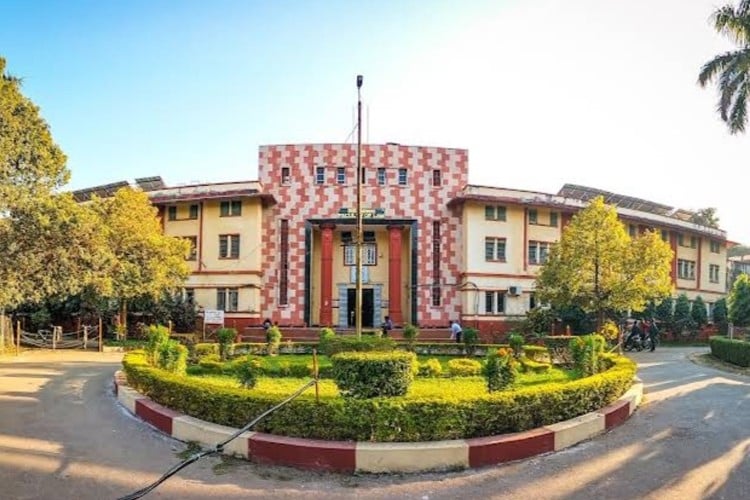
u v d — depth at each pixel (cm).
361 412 706
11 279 1797
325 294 3134
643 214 3603
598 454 736
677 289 3753
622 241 2259
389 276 3166
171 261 2528
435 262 3189
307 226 3183
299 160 3228
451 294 3159
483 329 3033
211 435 737
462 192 3169
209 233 3147
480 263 3086
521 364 1539
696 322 3466
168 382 884
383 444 682
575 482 626
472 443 689
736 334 3020
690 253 3925
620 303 2270
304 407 717
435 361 1475
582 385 869
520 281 3136
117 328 2605
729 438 816
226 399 770
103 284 2027
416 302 3147
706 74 2045
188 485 603
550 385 855
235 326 3038
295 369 1405
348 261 3306
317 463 665
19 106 1900
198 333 2778
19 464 656
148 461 686
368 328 3147
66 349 2311
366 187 3212
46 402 1039
